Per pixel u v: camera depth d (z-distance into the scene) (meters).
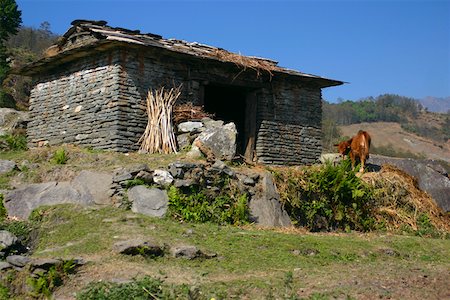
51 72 17.02
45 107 17.06
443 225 14.73
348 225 13.19
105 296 6.84
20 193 11.32
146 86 14.95
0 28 35.72
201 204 11.36
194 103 15.93
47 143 16.70
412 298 7.35
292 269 8.55
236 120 20.52
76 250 8.70
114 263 8.08
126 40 13.98
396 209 14.48
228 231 10.41
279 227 11.98
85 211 10.61
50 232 9.80
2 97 30.23
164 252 8.68
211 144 13.59
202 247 9.07
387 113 107.44
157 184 11.33
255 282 7.57
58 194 11.29
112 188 11.25
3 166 12.77
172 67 15.59
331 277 8.12
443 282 8.25
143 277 7.53
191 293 6.96
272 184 12.52
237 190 12.01
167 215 10.80
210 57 15.75
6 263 7.64
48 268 7.57
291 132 18.06
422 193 15.43
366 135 15.69
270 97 17.69
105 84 14.78
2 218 10.30
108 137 14.42
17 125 19.83
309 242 10.27
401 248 11.04
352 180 13.41
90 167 12.52
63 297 7.20
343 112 103.12
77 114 15.65
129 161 12.94
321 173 13.12
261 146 17.30
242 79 17.05
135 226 9.87
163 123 14.53
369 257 9.95
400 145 91.06
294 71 18.22
